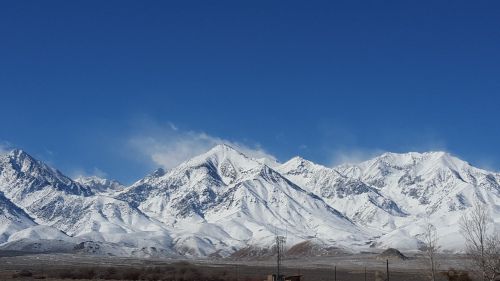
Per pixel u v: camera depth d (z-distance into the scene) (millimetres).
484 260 65312
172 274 153125
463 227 80875
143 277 144125
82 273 150750
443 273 86688
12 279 130875
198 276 148500
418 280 134000
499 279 67375
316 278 150000
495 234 81062
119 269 165875
